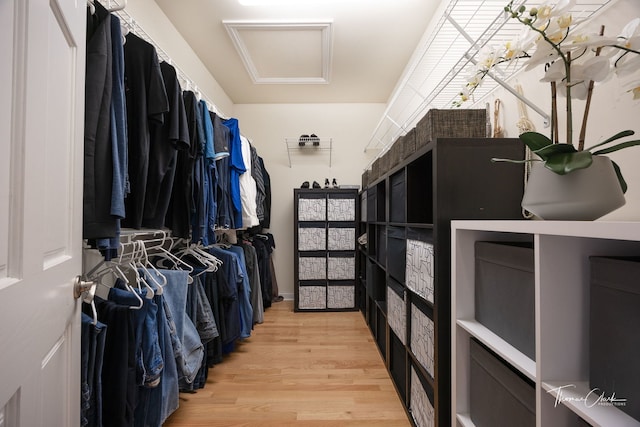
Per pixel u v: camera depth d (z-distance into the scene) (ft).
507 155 3.60
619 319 1.64
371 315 8.34
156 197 3.84
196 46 7.91
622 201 2.02
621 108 2.60
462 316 3.18
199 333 5.27
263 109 11.62
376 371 6.11
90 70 2.72
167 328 4.06
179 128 4.00
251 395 5.28
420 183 4.73
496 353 2.54
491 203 3.57
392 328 5.73
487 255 2.91
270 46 7.84
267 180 10.84
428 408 3.87
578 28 2.87
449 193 3.56
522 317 2.37
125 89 3.43
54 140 1.97
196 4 6.34
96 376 2.85
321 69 9.07
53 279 1.95
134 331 3.35
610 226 1.45
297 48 7.93
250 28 7.07
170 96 3.90
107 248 2.96
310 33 7.25
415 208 4.72
